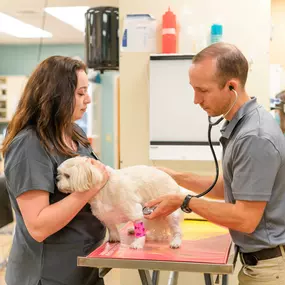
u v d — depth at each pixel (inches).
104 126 325.1
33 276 65.3
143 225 65.3
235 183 60.5
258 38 105.7
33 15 256.5
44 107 63.7
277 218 63.0
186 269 56.9
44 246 65.1
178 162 108.8
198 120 105.4
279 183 62.2
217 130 104.6
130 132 111.1
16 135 64.0
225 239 70.9
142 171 67.6
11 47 378.9
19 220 65.7
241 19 106.0
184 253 61.4
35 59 377.7
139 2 109.4
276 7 139.2
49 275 65.4
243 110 63.4
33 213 60.6
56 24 284.7
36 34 324.2
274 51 139.7
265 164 58.8
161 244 66.9
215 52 62.4
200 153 106.0
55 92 64.1
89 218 68.7
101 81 319.6
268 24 105.2
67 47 372.2
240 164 60.0
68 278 66.2
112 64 138.9
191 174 80.7
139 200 65.9
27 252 65.2
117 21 137.4
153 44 109.2
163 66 105.6
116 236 67.7
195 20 107.6
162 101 106.3
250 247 64.4
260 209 59.7
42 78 64.8
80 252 66.9
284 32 138.7
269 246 63.1
